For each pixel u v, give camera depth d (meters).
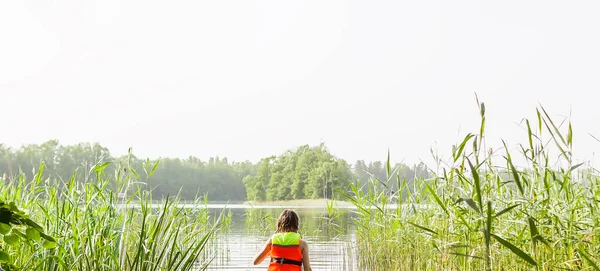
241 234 18.53
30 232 3.98
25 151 64.19
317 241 15.42
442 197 6.12
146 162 6.93
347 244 12.30
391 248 9.27
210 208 52.78
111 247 5.85
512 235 5.79
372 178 9.70
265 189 74.81
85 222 5.79
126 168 6.50
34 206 6.70
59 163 65.31
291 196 69.62
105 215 5.92
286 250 6.85
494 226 5.87
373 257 9.59
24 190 6.43
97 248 5.67
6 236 4.03
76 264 5.51
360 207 9.43
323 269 10.63
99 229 5.80
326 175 62.56
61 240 5.61
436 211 7.51
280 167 72.62
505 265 5.76
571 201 5.30
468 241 5.84
